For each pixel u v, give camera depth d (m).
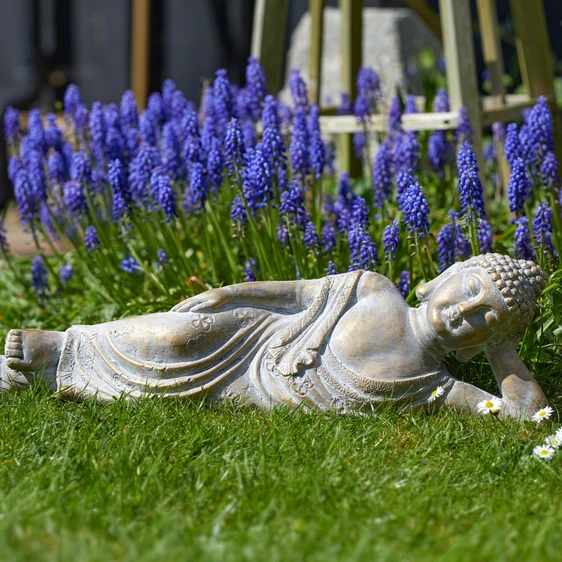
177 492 5.25
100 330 6.95
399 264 8.53
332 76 15.53
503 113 10.27
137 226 9.34
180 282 8.95
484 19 11.23
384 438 6.17
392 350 6.64
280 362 6.73
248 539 4.59
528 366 7.39
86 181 9.34
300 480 5.34
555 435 6.17
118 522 4.80
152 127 9.94
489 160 11.82
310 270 8.27
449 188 10.72
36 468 5.56
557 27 18.73
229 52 20.38
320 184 9.09
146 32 18.70
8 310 9.82
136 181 9.04
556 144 10.82
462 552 4.42
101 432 6.12
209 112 9.73
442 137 10.23
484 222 8.12
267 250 8.54
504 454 5.89
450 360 7.36
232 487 5.38
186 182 9.64
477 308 6.39
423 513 4.99
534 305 6.54
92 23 21.00
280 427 6.27
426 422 6.45
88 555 4.36
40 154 9.86
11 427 6.18
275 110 8.86
